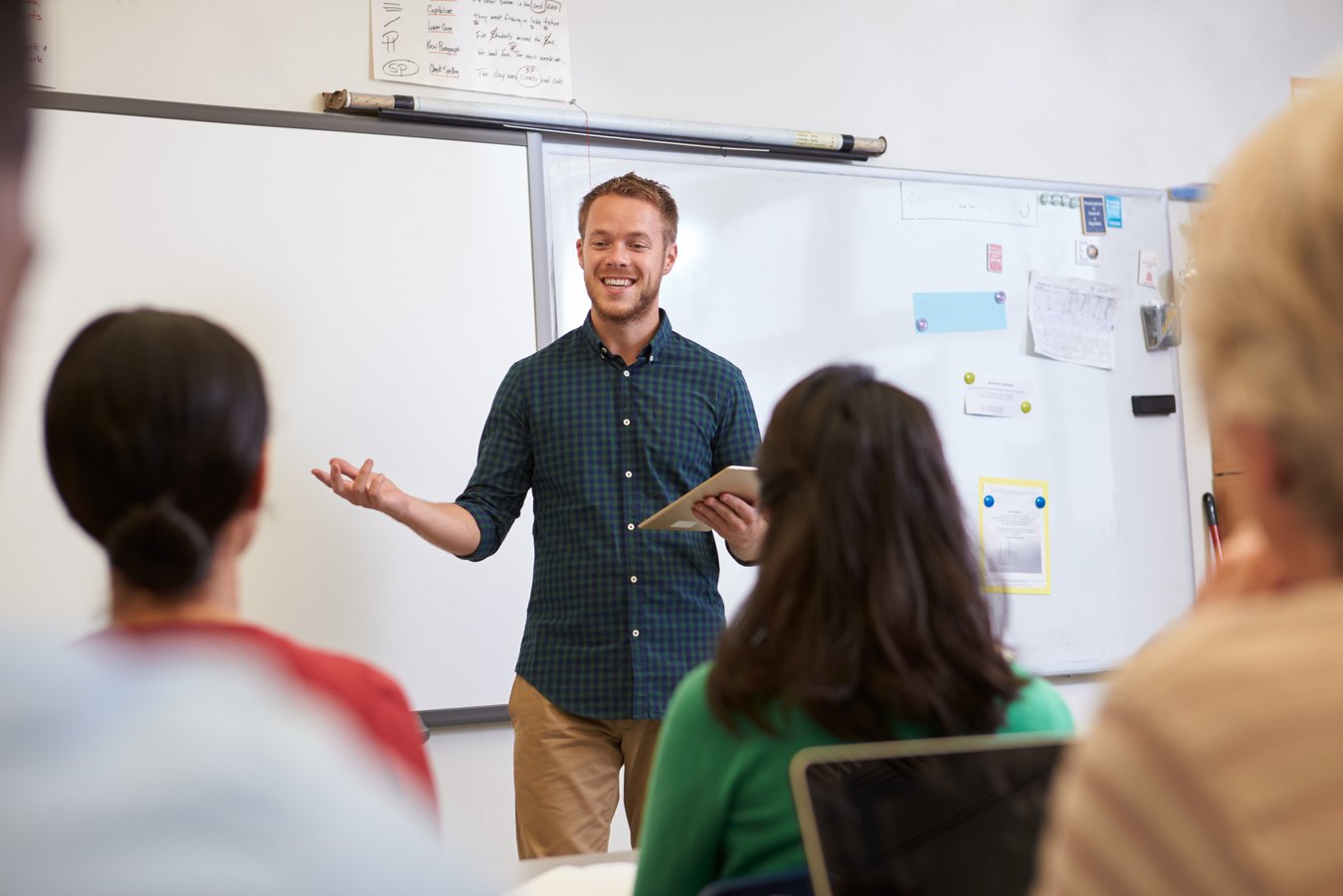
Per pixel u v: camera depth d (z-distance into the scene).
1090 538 3.75
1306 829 0.44
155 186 2.84
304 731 0.33
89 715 0.30
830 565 1.07
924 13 3.72
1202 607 0.67
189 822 0.29
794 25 3.55
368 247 3.02
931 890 0.82
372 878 0.31
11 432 2.67
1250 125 4.09
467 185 3.12
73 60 2.81
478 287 3.11
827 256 3.52
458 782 3.01
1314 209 0.50
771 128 3.47
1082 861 0.49
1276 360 0.51
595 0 3.32
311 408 2.94
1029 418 3.71
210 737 0.31
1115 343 3.85
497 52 3.19
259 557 2.86
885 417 1.11
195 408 0.81
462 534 2.41
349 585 2.93
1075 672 3.68
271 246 2.93
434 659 2.99
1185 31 4.04
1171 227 3.95
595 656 2.44
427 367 3.04
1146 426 3.85
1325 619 0.48
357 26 3.07
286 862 0.30
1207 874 0.45
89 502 0.81
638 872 1.11
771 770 1.06
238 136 2.92
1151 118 3.97
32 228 0.35
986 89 3.77
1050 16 3.88
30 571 2.65
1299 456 0.51
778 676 1.05
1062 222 3.81
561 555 2.49
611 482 2.51
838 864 0.81
